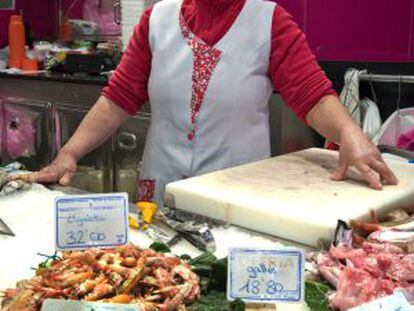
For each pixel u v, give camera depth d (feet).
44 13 14.96
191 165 7.23
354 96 9.54
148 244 4.63
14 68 13.28
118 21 13.50
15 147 13.01
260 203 5.01
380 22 9.86
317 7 10.55
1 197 5.75
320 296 3.67
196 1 7.05
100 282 3.44
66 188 6.13
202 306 3.50
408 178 5.87
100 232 4.02
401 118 9.18
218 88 6.97
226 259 3.75
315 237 4.58
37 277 3.58
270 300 3.52
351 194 5.28
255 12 6.94
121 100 7.43
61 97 11.92
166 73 7.14
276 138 9.83
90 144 7.25
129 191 11.07
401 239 4.10
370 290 3.45
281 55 6.84
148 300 3.38
